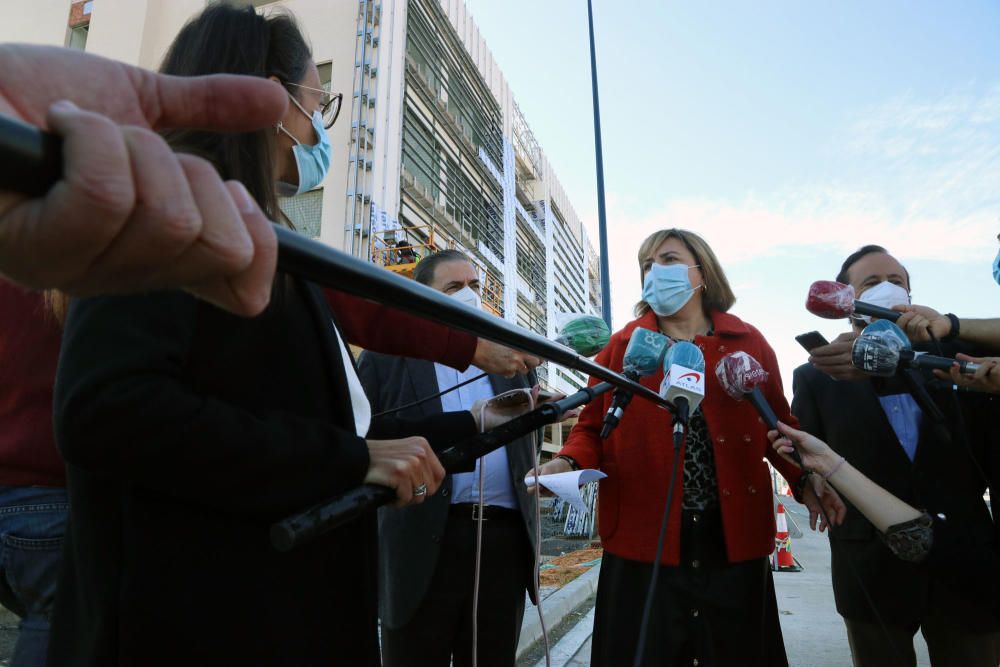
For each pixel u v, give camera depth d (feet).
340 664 3.04
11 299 4.06
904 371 5.64
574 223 153.69
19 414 4.01
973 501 6.54
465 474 7.02
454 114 68.49
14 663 4.00
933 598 6.60
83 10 53.52
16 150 0.78
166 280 1.05
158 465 2.34
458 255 8.79
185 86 1.48
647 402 6.57
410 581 6.64
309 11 52.24
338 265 1.57
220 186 1.06
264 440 2.54
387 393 7.73
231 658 2.64
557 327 6.00
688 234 7.55
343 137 47.67
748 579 5.94
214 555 2.70
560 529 34.09
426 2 61.05
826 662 12.32
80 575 2.70
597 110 30.96
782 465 6.86
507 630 6.77
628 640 5.92
